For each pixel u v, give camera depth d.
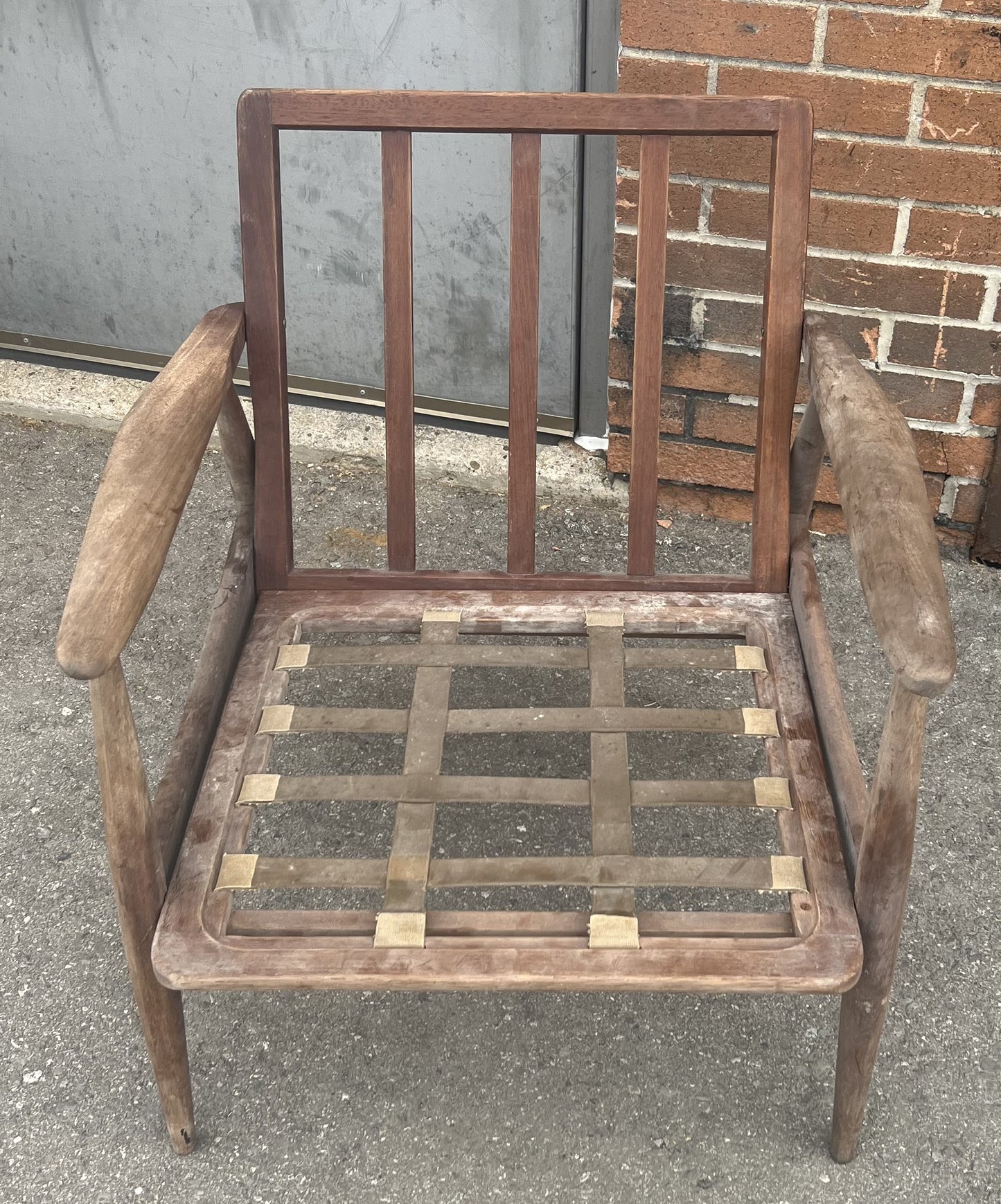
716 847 1.64
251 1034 1.44
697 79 1.84
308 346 2.41
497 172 2.09
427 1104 1.37
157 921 1.11
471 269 2.21
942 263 1.87
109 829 1.05
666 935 1.11
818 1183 1.29
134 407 1.16
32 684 1.91
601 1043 1.43
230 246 2.34
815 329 1.36
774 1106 1.37
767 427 1.42
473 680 1.91
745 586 1.47
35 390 2.51
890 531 1.00
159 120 2.22
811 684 1.33
